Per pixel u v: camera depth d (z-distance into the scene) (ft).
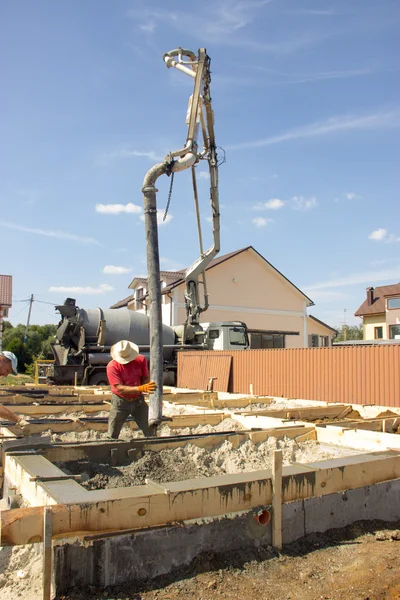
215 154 57.77
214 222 61.46
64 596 9.84
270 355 45.29
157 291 20.06
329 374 39.27
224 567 11.51
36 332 150.71
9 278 108.99
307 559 12.36
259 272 106.93
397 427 24.62
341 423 23.09
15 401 31.68
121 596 10.14
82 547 10.18
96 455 17.37
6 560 11.84
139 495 10.93
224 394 38.14
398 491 15.52
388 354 34.78
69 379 56.39
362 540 13.67
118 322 58.59
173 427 25.13
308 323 117.70
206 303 64.59
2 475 16.75
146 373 19.65
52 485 11.81
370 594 10.73
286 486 13.00
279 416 27.40
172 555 11.18
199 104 34.76
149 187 21.30
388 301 120.67
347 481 14.30
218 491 11.93
